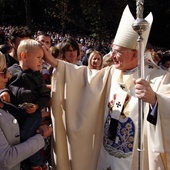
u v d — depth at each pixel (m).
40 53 2.78
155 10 29.64
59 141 3.05
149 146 2.63
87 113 2.95
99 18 21.72
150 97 2.34
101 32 22.09
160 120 2.47
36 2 32.59
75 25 30.33
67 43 4.21
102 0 21.50
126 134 2.77
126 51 2.74
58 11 24.95
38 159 2.73
